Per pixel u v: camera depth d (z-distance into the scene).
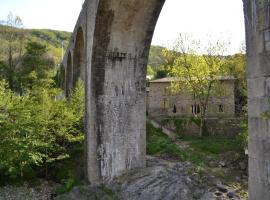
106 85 14.27
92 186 14.09
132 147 14.59
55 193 15.07
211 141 24.78
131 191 12.77
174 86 32.44
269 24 5.20
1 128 15.42
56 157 17.66
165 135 28.22
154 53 83.12
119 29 13.69
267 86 5.24
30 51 39.34
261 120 5.34
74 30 22.95
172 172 13.41
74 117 18.41
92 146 14.30
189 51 31.81
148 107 37.50
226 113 33.53
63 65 34.88
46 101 18.28
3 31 45.00
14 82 36.47
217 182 12.44
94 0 13.55
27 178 16.83
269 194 5.16
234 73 33.81
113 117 14.38
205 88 31.31
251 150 5.54
